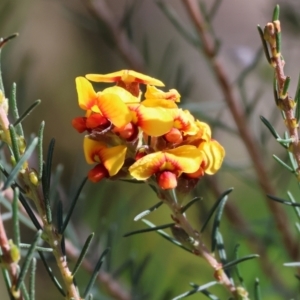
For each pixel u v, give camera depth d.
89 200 0.59
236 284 0.50
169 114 0.46
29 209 0.46
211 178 0.60
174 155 0.46
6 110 0.46
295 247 0.57
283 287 0.58
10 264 0.45
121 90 0.47
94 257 0.55
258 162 0.58
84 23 0.63
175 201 0.48
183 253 0.76
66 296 0.47
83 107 0.46
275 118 0.61
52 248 0.46
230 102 0.58
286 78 0.47
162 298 0.55
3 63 0.59
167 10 0.57
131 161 0.47
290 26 0.70
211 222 0.62
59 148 0.82
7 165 0.52
